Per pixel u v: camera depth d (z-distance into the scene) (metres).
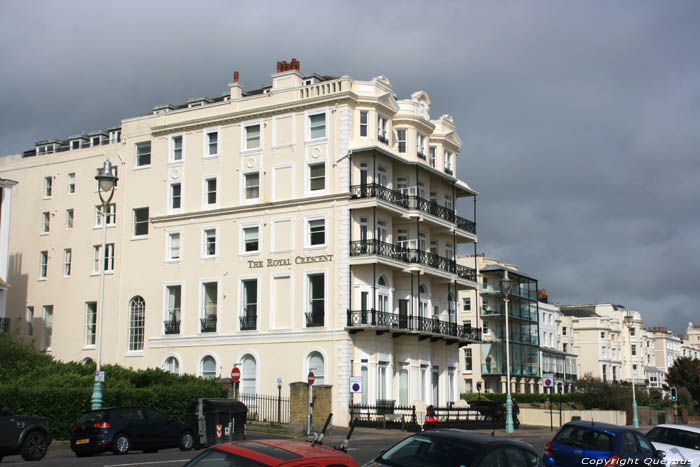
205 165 53.00
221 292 50.88
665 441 20.33
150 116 55.88
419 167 52.34
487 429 49.75
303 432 38.56
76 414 31.77
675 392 62.31
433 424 42.09
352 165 48.50
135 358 53.28
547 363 97.62
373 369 46.81
